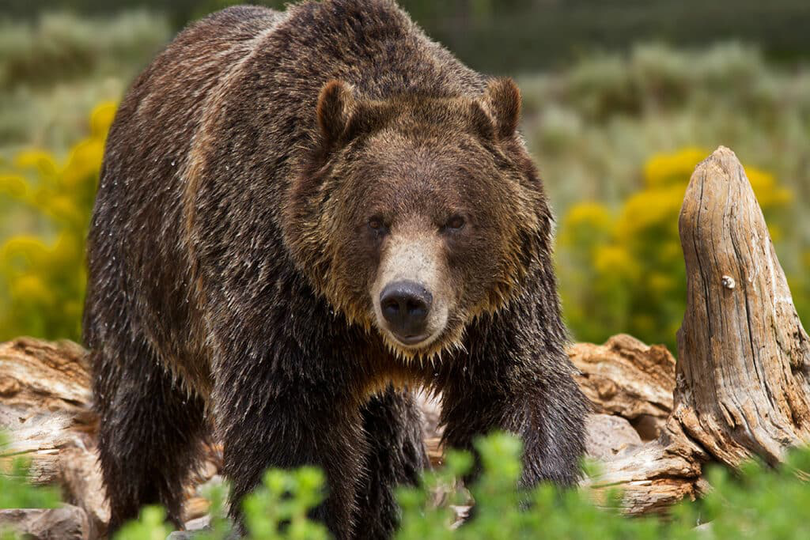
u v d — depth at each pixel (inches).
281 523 361.4
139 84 498.6
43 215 1034.7
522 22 2080.5
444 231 349.7
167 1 2148.1
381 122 365.4
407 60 391.5
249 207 383.9
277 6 632.4
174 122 450.9
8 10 2177.7
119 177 479.2
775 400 411.8
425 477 296.5
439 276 342.0
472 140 362.0
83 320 513.3
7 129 1520.7
